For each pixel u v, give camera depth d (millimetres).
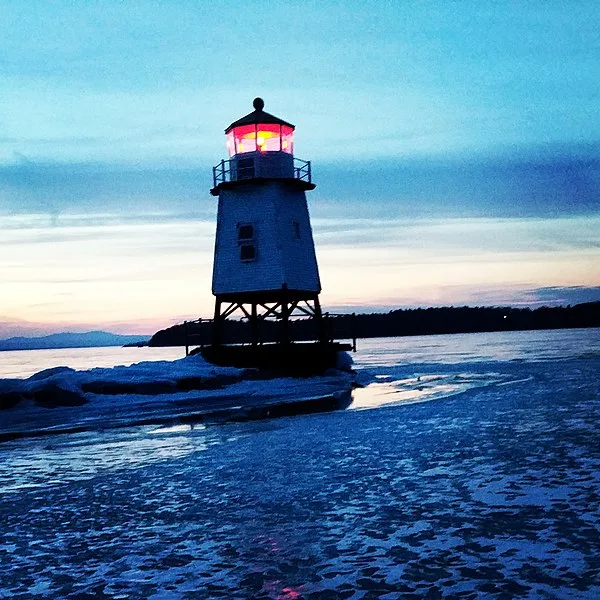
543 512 7883
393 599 5652
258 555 6965
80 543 7652
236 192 32406
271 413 20484
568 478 9500
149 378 26812
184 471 11766
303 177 33250
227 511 8828
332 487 9922
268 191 31766
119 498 9898
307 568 6508
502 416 16906
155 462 12836
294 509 8750
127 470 12141
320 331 35469
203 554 7082
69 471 12289
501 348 77812
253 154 31672
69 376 25891
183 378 27359
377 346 119250
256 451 13508
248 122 31688
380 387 29984
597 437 12820
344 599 5719
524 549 6660
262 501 9273
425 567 6352
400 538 7266
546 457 11125
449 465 11008
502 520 7668
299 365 32594
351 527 7789
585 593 5535
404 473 10609
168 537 7754
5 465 13164
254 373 31531
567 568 6102
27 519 8867
